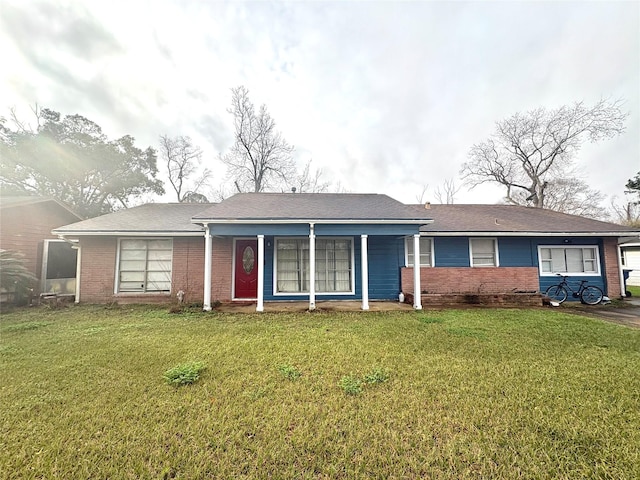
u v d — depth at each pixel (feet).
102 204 89.15
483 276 33.50
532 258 36.17
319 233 28.91
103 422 9.34
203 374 12.98
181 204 42.68
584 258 36.37
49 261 39.27
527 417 9.51
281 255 34.58
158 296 33.01
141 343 17.56
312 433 8.79
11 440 8.46
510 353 15.58
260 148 84.12
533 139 82.17
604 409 9.98
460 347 16.63
